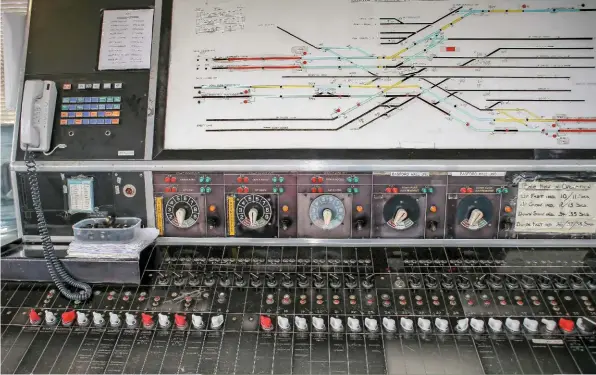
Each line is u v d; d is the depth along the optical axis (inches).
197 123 94.3
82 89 96.3
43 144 93.6
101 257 85.4
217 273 86.5
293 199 91.4
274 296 81.6
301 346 73.9
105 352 74.6
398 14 96.6
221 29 97.7
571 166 89.4
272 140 92.7
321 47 95.8
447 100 93.4
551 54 94.3
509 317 76.8
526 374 69.5
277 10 97.9
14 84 98.5
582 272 85.0
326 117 93.3
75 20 99.7
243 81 95.6
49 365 73.3
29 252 92.0
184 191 92.5
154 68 96.4
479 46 94.9
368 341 74.2
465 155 90.1
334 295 81.4
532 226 90.8
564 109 92.8
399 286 82.6
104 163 93.0
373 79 94.4
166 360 72.9
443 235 91.7
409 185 90.3
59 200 94.7
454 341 74.0
